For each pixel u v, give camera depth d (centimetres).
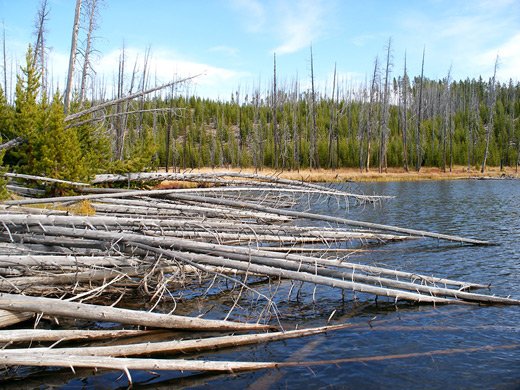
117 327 674
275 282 970
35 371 549
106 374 544
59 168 1366
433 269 1031
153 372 544
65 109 1692
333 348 606
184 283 916
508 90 11406
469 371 530
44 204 1229
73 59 1705
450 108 9194
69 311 610
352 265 871
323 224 1758
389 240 1437
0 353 482
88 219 795
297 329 674
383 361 563
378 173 5509
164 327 650
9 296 613
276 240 1254
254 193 2800
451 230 1571
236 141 9169
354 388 495
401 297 773
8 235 764
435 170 6300
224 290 908
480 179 5116
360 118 7375
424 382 505
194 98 11250
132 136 3656
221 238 1140
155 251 759
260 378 525
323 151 6706
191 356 577
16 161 1475
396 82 10006
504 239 1394
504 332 648
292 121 8625
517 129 8094
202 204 1623
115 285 843
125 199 1451
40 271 756
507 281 920
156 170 2078
